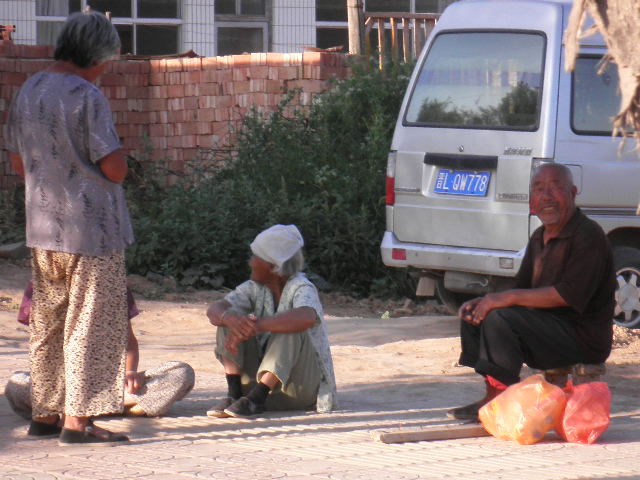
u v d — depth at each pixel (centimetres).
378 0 4647
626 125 763
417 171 2109
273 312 1356
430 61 2145
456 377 1633
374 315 2559
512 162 1991
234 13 4591
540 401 1180
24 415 1303
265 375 1330
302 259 1359
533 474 1020
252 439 1181
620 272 2080
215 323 1320
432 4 4684
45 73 1115
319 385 1366
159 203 3184
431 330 2159
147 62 3531
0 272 2702
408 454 1113
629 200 2025
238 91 3272
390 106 2967
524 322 1241
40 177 1096
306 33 4591
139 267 2806
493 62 2059
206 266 2775
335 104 2970
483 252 2016
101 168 1098
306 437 1196
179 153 3469
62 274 1118
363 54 3247
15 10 4244
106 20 1122
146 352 1855
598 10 736
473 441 1192
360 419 1316
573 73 1995
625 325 2092
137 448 1130
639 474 1027
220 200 2909
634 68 720
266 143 3038
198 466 1042
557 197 1248
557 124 1973
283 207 2811
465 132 2053
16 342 1958
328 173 2817
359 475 1009
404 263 2117
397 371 1686
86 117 1087
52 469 1028
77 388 1112
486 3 2108
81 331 1108
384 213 2822
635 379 1620
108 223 1104
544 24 2017
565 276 1239
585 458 1103
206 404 1405
